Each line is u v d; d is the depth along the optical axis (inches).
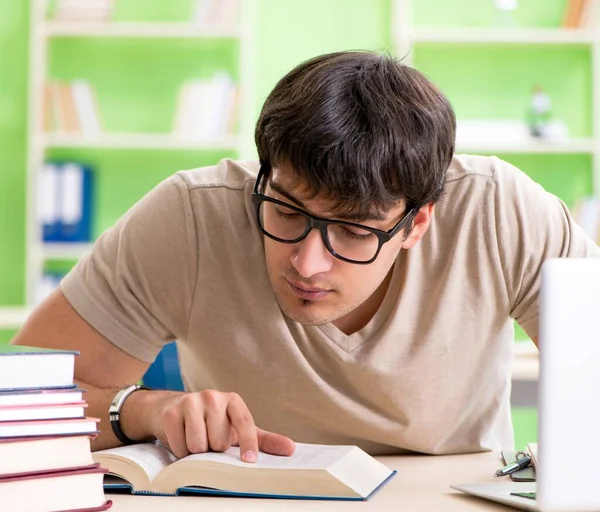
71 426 36.4
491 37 165.6
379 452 61.0
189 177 60.0
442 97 51.6
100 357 58.3
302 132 45.7
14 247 169.6
